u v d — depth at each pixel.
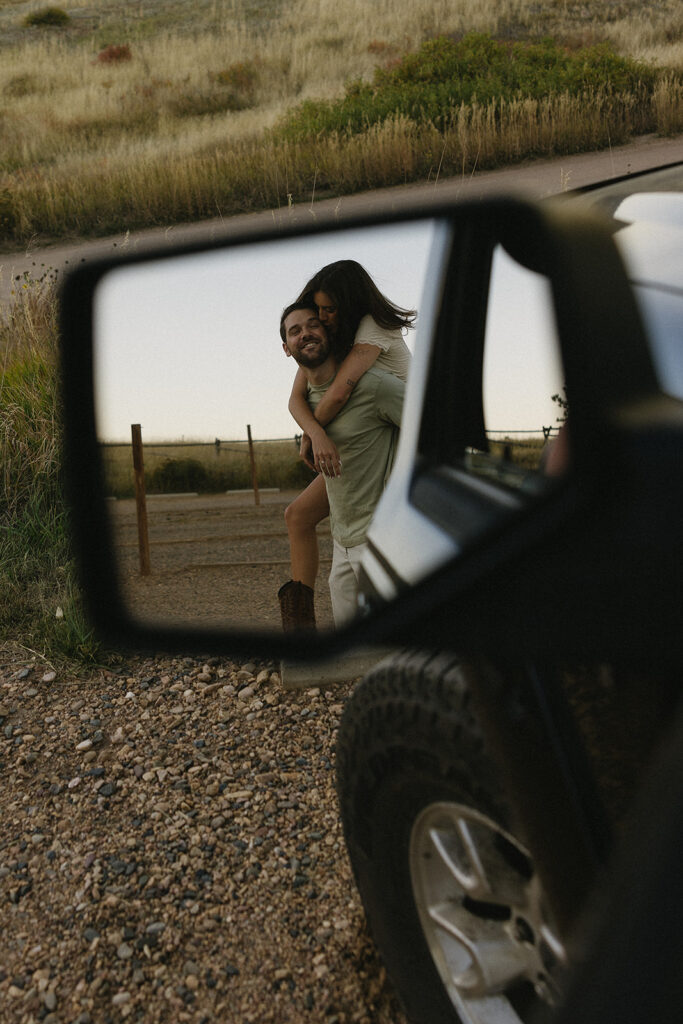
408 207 1.17
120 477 1.36
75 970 1.85
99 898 2.05
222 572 1.33
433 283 1.24
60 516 4.06
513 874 1.32
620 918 0.76
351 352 1.68
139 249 1.27
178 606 1.31
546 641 0.91
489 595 0.97
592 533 0.83
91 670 3.17
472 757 1.25
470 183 14.16
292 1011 1.70
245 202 15.73
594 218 0.90
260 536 1.52
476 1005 1.40
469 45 19.12
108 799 2.42
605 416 0.80
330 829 2.21
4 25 38.78
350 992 1.73
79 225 15.95
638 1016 0.72
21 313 5.71
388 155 15.30
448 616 1.05
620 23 27.19
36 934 1.97
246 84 26.62
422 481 1.23
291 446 1.75
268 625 1.24
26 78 30.48
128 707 2.90
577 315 0.81
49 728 2.82
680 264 0.96
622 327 0.83
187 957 1.86
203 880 2.08
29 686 3.09
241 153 17.05
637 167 13.34
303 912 1.95
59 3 41.69
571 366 0.80
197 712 2.82
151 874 2.11
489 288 1.04
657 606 0.80
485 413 1.04
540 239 0.85
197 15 36.78
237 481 1.45
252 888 2.04
